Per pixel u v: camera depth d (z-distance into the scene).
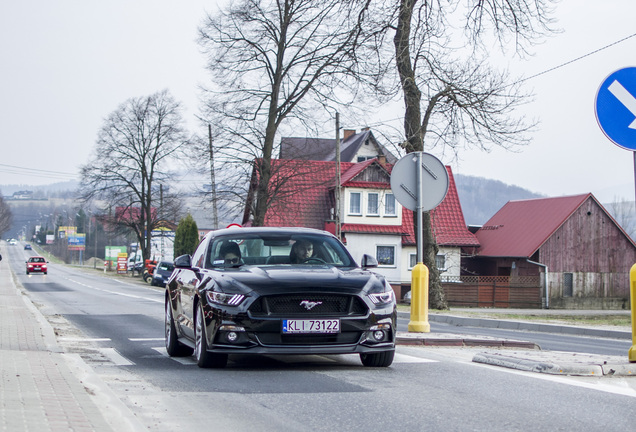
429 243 28.38
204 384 7.16
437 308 28.19
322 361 9.10
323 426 5.23
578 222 51.75
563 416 5.54
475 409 5.81
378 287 8.16
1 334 11.60
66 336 12.99
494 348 11.21
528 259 50.62
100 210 66.81
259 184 38.34
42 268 81.50
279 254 9.00
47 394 5.94
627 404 6.04
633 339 8.05
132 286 51.31
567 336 17.02
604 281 52.09
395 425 5.23
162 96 67.44
